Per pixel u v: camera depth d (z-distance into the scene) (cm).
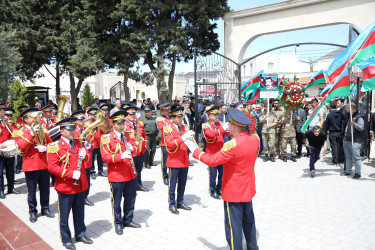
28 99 2030
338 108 1006
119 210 474
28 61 2209
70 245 423
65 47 2156
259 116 1103
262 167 918
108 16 1864
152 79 1916
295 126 1073
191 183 753
